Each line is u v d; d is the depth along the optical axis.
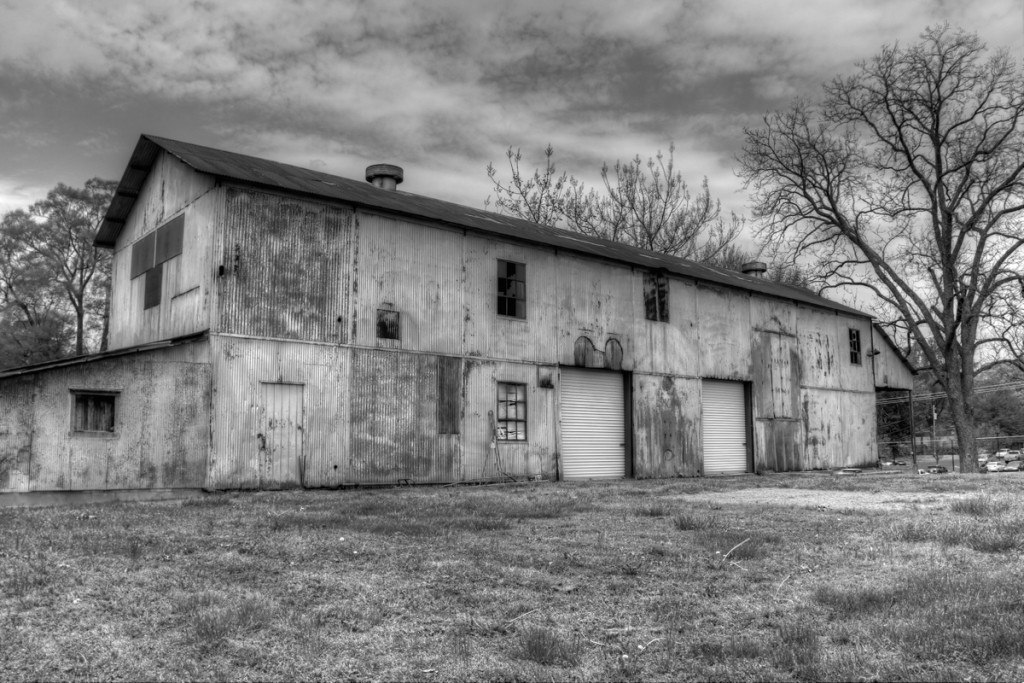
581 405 21.09
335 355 16.08
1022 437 33.62
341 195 16.53
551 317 20.38
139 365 13.91
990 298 30.62
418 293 17.59
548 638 4.54
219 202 15.08
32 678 4.05
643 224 47.75
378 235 17.06
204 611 5.05
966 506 10.81
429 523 9.16
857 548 7.63
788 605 5.47
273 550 7.17
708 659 4.39
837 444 29.69
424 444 17.27
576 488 16.36
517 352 19.42
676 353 23.64
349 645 4.57
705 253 49.22
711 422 24.94
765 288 28.09
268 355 15.20
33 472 12.91
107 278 44.03
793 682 4.08
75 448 13.27
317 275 16.03
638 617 5.15
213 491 14.20
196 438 14.27
